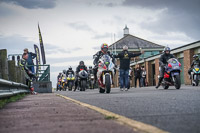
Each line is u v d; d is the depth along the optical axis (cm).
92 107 459
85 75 1661
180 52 2502
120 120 308
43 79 1600
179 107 431
